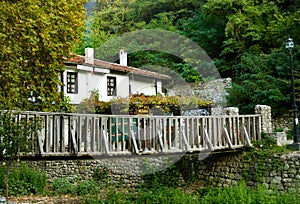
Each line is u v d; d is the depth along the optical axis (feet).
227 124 51.60
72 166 56.39
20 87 41.27
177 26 112.88
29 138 32.30
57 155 35.63
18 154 31.24
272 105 69.87
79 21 47.03
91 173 57.26
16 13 38.01
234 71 90.89
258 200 33.22
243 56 81.30
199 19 107.55
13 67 38.73
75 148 36.55
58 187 45.83
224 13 96.68
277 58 74.95
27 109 41.73
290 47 52.06
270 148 50.80
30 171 43.50
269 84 70.85
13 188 38.52
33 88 42.86
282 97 68.39
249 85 73.51
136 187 54.85
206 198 35.42
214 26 103.09
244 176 50.55
